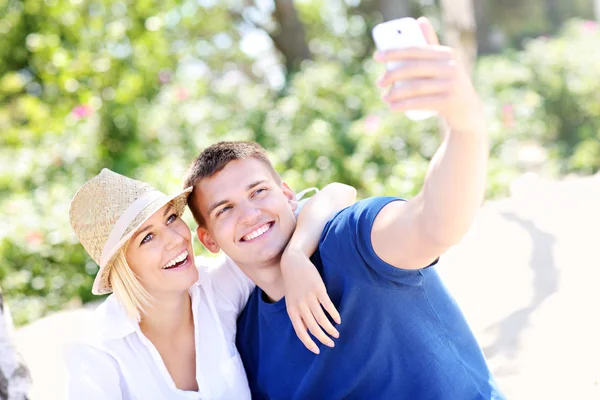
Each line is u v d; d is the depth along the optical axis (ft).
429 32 4.74
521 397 9.61
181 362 7.70
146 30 30.55
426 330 6.63
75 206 7.43
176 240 7.20
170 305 7.42
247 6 42.39
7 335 7.27
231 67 44.60
